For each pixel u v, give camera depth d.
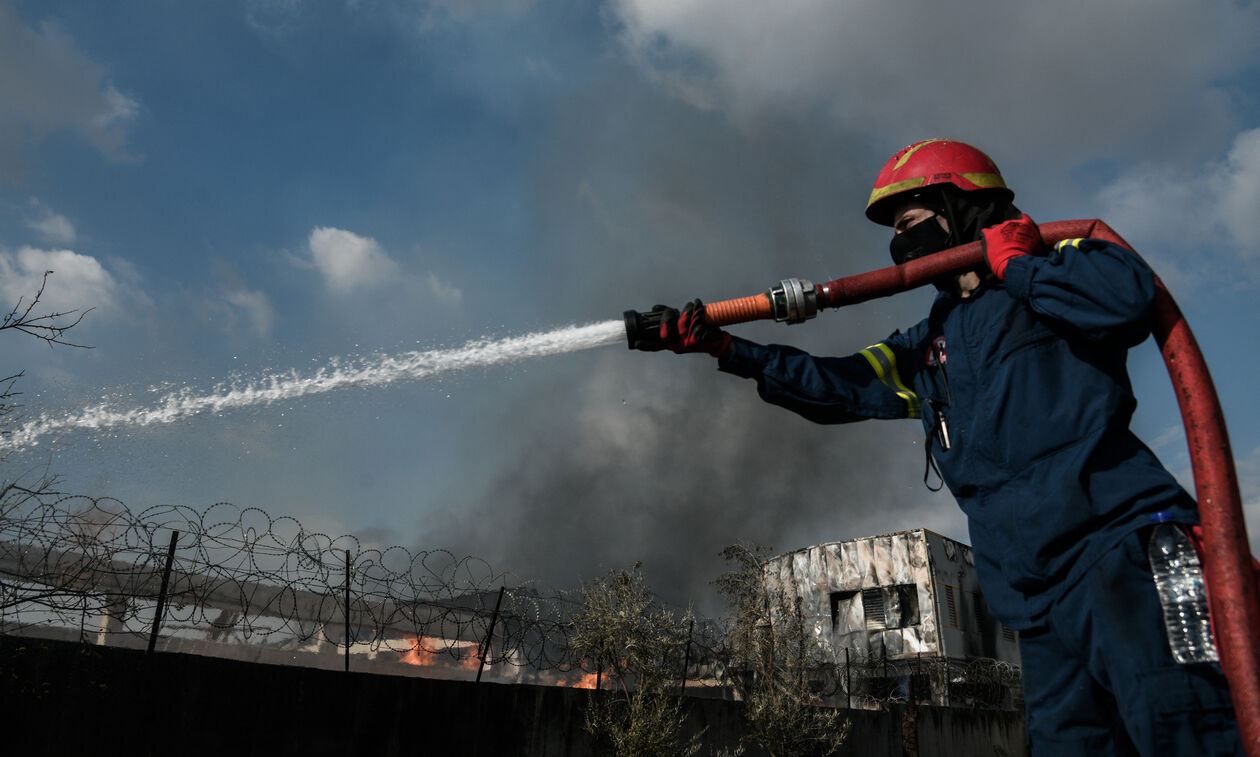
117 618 5.96
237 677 6.57
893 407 2.27
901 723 14.83
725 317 2.10
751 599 14.43
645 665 9.96
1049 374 1.75
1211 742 1.38
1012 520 1.72
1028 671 1.75
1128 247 1.70
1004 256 1.79
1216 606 1.37
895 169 2.25
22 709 5.36
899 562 23.02
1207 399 1.51
